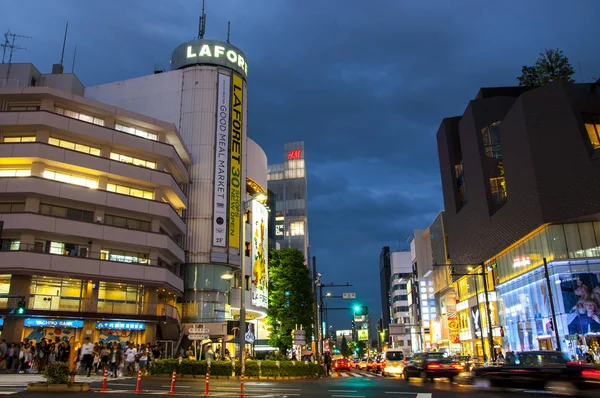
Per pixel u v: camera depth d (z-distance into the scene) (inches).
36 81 1903.3
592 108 1819.6
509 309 2182.6
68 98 1539.1
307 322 1989.4
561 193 1769.2
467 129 2630.4
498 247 2241.6
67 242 1455.5
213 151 2043.6
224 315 1930.4
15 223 1344.7
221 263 1963.6
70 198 1449.3
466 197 2728.8
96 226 1481.3
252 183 2346.2
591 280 1728.6
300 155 4345.5
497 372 729.0
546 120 1854.1
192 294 1897.1
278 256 2064.5
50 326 1352.1
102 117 1642.5
